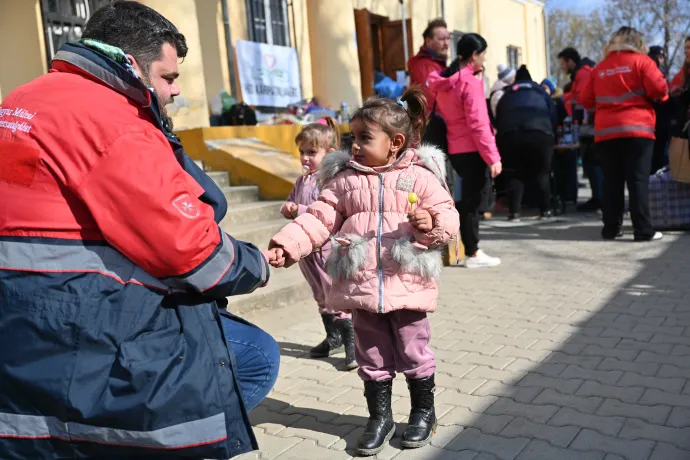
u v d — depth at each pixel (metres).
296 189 4.20
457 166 6.34
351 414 3.42
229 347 2.16
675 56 32.59
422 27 16.47
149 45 2.17
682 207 7.77
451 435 3.09
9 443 1.98
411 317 2.99
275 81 12.55
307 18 13.29
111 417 1.94
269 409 3.53
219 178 7.53
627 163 7.23
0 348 1.95
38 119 2.00
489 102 9.44
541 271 6.28
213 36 11.24
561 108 10.48
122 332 1.97
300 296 5.64
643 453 2.80
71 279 1.95
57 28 9.84
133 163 1.95
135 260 1.99
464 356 4.12
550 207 9.46
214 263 2.06
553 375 3.73
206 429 2.03
